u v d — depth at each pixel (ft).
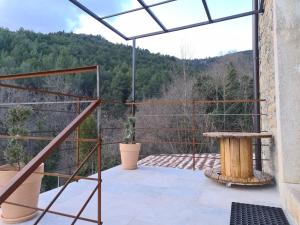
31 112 6.52
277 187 8.50
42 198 7.42
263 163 12.57
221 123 40.70
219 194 8.03
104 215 6.23
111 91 49.14
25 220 5.75
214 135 8.84
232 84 42.42
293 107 7.09
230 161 9.02
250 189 8.57
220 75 44.14
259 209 6.69
